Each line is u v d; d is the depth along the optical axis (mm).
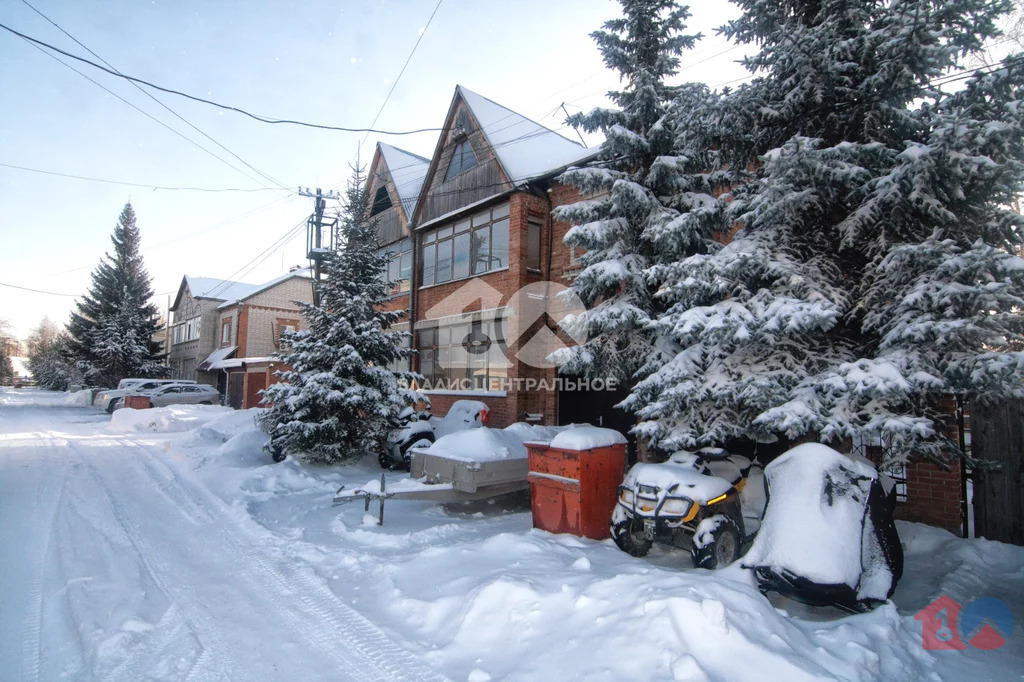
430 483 8312
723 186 9156
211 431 15781
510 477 7980
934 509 6926
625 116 9312
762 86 7082
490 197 15047
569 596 4406
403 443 11641
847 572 4492
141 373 41188
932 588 5320
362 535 6898
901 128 6543
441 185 17688
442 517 8039
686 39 9320
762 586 4770
